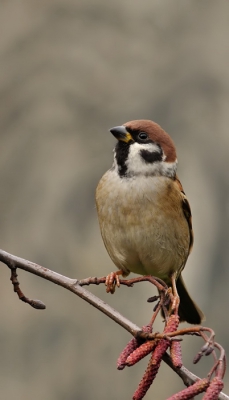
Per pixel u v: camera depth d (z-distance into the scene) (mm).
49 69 17922
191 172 16844
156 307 4172
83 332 14844
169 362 3855
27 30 18406
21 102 17516
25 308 15023
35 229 16141
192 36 18766
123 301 14945
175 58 18500
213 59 18453
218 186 16750
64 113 17391
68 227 16203
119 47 18438
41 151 16891
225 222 16484
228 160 17125
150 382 3703
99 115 17578
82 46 18250
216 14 19031
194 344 14664
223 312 15539
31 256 15891
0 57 18094
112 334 14820
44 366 14562
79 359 14648
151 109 17859
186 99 17953
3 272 15367
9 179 16750
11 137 17156
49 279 4266
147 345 3766
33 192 16562
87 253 15898
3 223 16266
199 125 17547
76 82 17844
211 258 16047
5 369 14547
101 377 14453
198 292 15742
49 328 14852
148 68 18297
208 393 3324
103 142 17219
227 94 18000
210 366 14594
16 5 18688
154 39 18672
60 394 14469
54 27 18422
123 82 18078
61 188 16562
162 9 18953
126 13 18766
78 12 18609
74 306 15062
